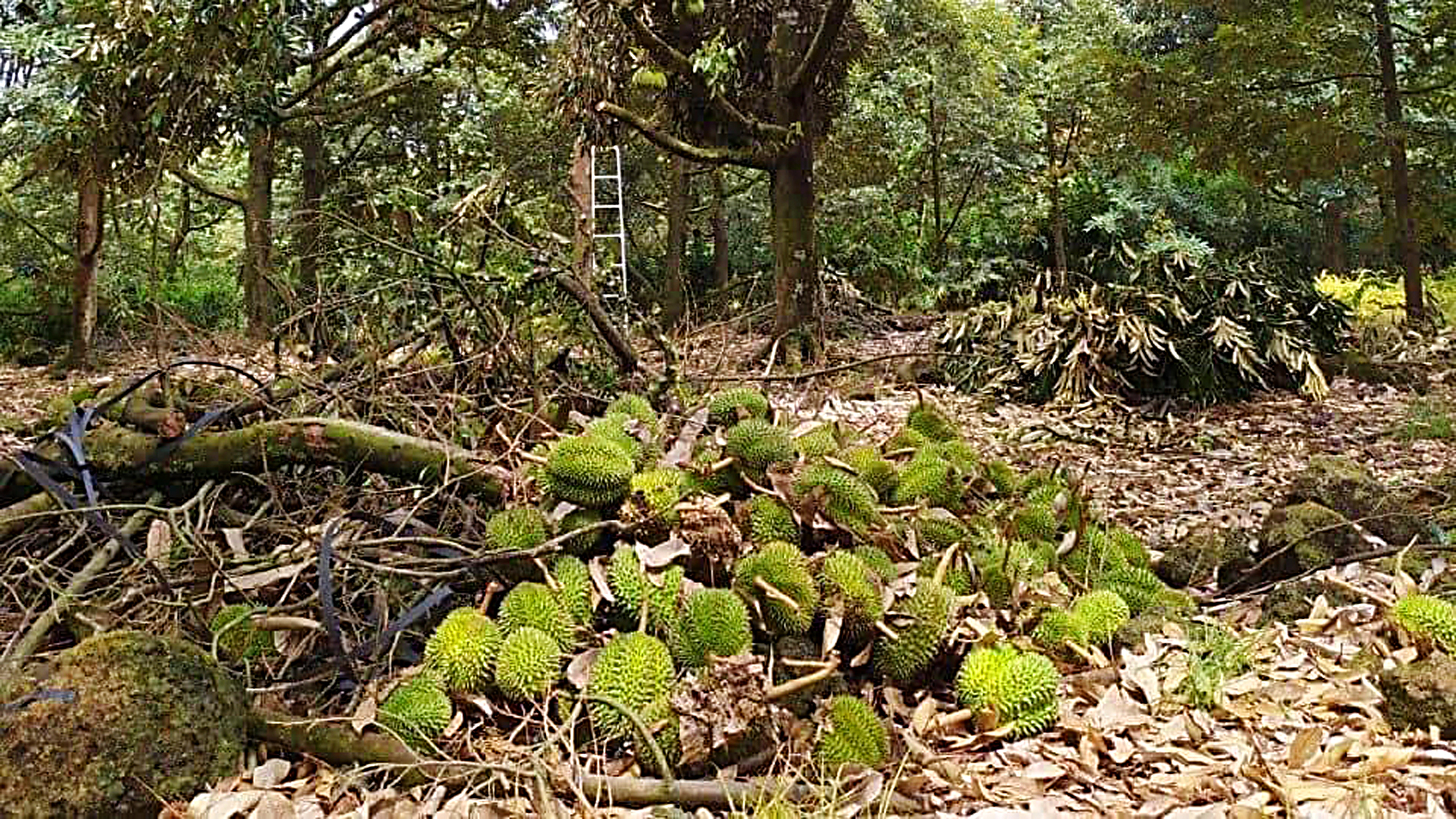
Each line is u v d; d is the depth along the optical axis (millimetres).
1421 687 2277
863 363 4664
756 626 2396
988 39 16375
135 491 3000
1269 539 3518
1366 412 7270
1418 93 9555
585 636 2406
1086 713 2410
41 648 2637
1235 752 2236
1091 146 13367
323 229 4992
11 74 9023
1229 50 9578
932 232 17172
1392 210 11148
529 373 3838
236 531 2801
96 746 1935
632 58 8500
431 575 2527
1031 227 15719
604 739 2154
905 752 2248
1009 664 2404
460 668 2289
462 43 11109
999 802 2066
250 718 2193
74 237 12047
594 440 2666
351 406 3455
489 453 3064
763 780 2057
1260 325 7980
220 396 3541
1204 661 2615
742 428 2771
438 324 3926
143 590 2586
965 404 7664
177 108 7336
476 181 5836
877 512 2770
